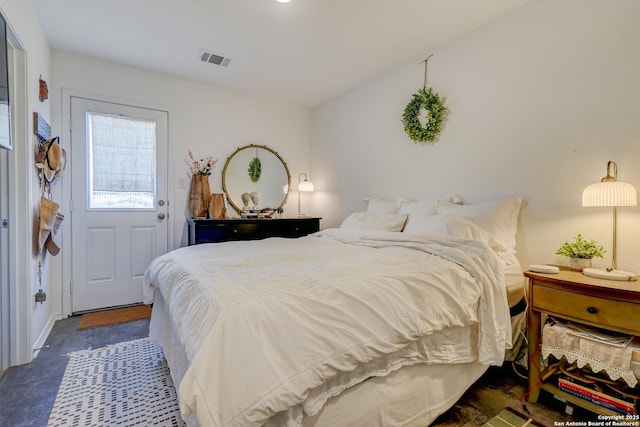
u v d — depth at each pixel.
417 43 2.63
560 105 1.95
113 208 3.10
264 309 1.04
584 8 1.84
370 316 1.21
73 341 2.33
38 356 2.09
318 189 4.23
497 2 2.10
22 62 1.98
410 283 1.39
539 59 2.05
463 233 1.97
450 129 2.60
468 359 1.51
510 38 2.20
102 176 3.05
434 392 1.42
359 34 2.50
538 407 1.58
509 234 2.09
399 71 3.06
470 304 1.51
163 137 3.33
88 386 1.74
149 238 3.28
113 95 3.06
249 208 3.82
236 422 0.85
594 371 1.38
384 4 2.13
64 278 2.86
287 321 1.04
